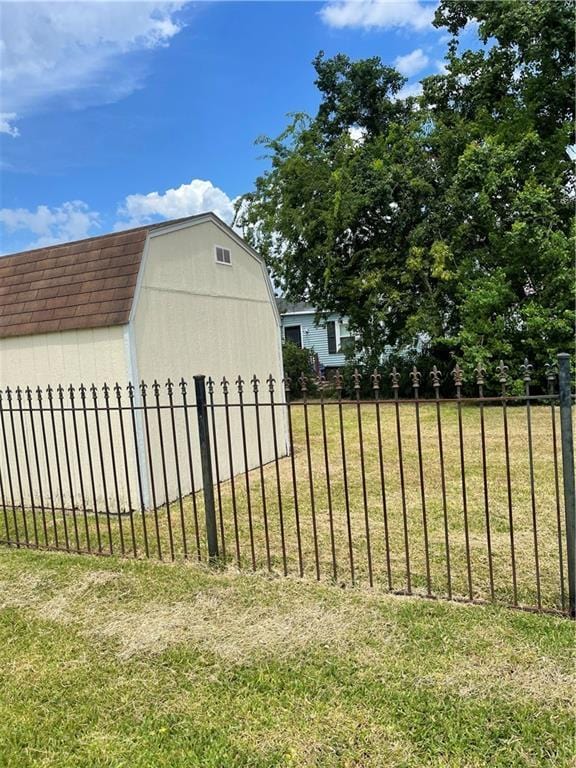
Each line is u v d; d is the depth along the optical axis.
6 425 7.01
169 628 3.35
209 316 7.51
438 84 15.82
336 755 2.25
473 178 13.80
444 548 4.52
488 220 13.93
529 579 3.83
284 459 8.91
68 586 4.05
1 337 6.69
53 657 3.12
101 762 2.30
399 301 16.08
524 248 13.47
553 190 13.67
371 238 17.12
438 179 15.51
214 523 4.34
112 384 6.14
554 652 2.85
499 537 4.72
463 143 15.02
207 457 4.29
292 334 26.70
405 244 16.22
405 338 16.55
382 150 16.80
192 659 3.02
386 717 2.46
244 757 2.27
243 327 8.34
